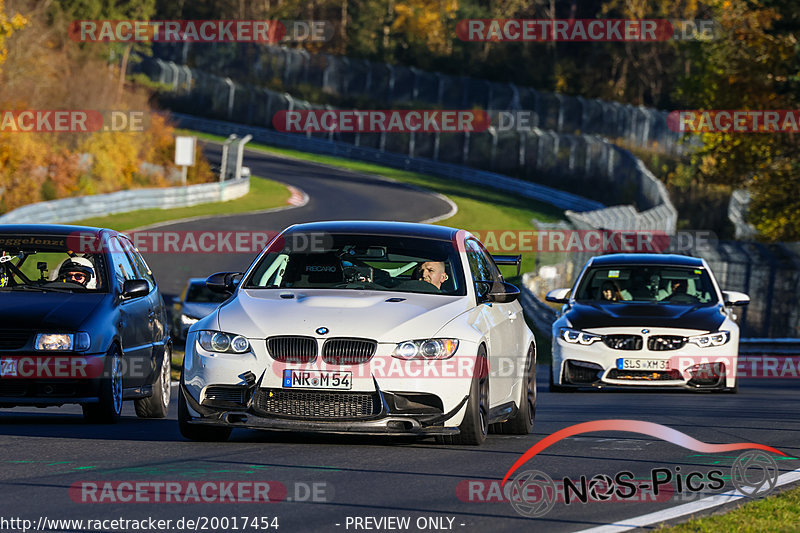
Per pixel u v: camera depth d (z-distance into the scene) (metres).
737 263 107.00
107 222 150.38
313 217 175.12
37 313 38.53
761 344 96.62
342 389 31.64
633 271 61.44
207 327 33.09
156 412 44.22
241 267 132.12
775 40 165.62
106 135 180.00
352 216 179.38
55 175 161.50
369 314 32.72
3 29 155.25
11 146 155.00
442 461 30.64
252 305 33.62
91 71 196.00
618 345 55.72
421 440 34.94
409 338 32.19
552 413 45.94
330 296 33.94
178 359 71.69
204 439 33.94
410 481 27.27
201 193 181.50
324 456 30.97
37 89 177.88
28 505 23.45
